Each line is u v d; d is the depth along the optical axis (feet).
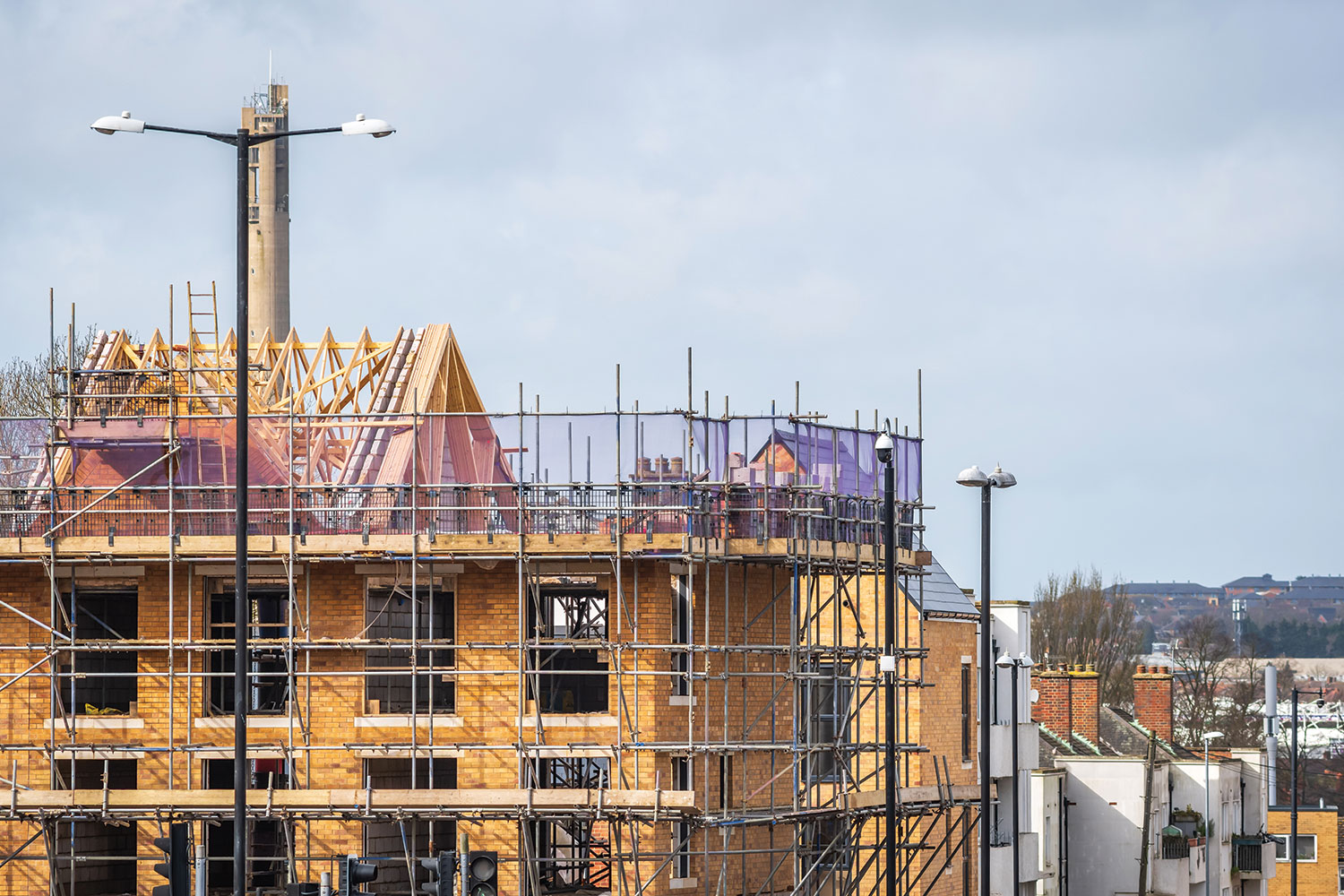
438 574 230.48
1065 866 348.79
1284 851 469.98
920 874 261.85
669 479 227.81
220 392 243.19
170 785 221.05
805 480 242.17
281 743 228.02
